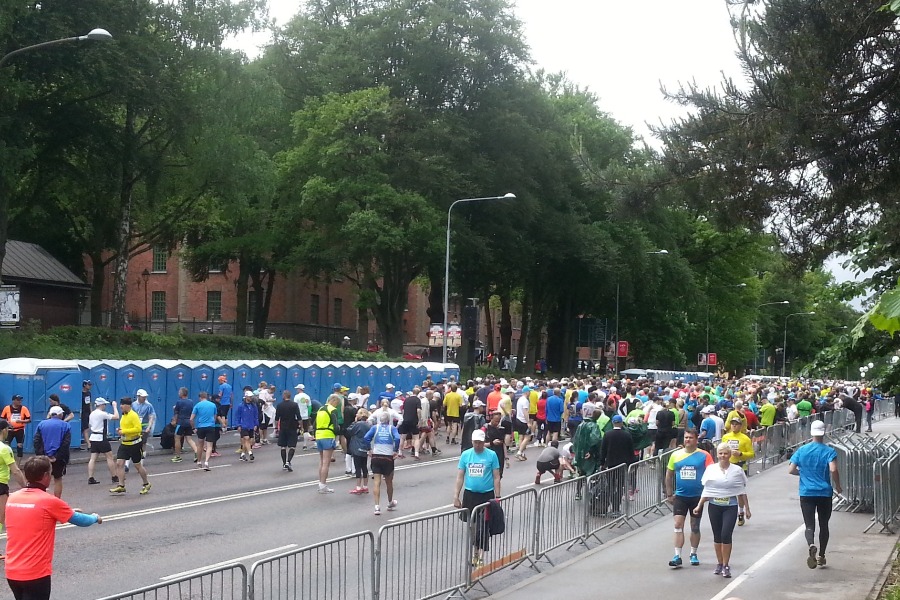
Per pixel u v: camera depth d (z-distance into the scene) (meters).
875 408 54.22
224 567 7.02
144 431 23.53
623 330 68.25
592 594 10.22
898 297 5.70
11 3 26.53
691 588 10.53
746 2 8.96
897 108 8.76
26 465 7.63
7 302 24.03
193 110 35.03
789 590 10.45
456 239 45.91
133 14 31.66
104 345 33.25
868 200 9.52
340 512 15.78
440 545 9.93
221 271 54.12
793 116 8.66
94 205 41.03
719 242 65.56
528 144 49.22
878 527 15.34
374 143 43.09
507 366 61.03
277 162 46.00
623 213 10.32
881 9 6.72
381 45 46.97
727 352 79.75
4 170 28.08
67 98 32.69
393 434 16.06
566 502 13.02
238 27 36.16
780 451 27.81
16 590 7.46
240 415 23.92
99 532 13.66
